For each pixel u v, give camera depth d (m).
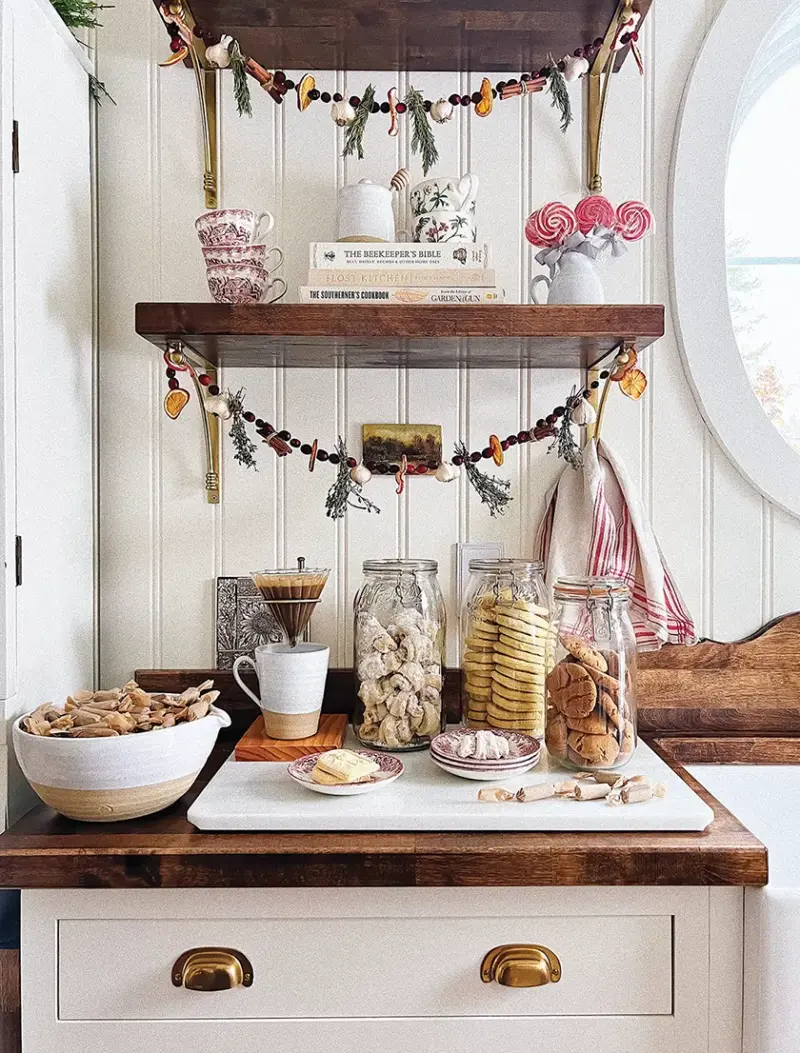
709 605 1.45
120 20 1.39
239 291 1.20
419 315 1.16
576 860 0.94
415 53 1.36
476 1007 0.97
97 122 1.39
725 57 1.39
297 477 1.43
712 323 1.41
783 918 0.93
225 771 1.16
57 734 1.01
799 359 1.58
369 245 1.21
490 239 1.42
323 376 1.42
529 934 0.97
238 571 1.43
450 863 0.94
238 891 0.96
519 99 1.41
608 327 1.16
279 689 1.22
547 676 1.18
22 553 1.10
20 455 1.10
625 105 1.42
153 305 1.15
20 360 1.10
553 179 1.42
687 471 1.44
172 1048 0.97
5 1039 1.02
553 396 1.43
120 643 1.42
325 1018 0.97
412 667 1.23
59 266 1.23
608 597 1.14
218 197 1.41
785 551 1.45
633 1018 0.97
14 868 0.93
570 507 1.39
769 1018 0.94
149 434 1.41
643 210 1.25
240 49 1.34
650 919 0.97
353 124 1.26
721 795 1.35
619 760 1.12
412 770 1.16
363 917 0.97
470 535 1.43
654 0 1.41
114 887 0.94
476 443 1.43
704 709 1.42
